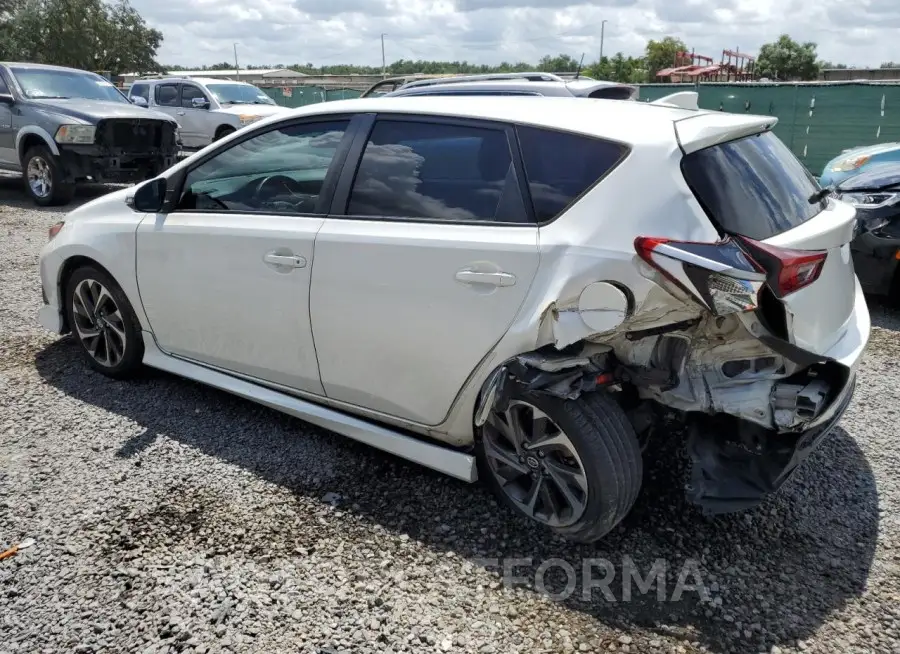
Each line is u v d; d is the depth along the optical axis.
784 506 3.17
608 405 2.71
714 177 2.62
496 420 2.94
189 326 3.78
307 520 3.02
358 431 3.31
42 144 10.24
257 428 3.78
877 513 3.13
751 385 2.62
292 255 3.26
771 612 2.54
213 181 3.64
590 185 2.68
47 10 37.00
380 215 3.09
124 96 11.79
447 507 3.12
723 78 41.62
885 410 4.09
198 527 2.95
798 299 2.54
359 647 2.37
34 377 4.34
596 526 2.73
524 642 2.40
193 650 2.34
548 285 2.64
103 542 2.84
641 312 2.52
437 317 2.90
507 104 3.08
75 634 2.39
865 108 14.80
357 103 3.35
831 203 3.22
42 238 8.23
